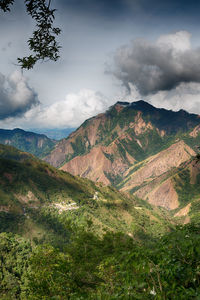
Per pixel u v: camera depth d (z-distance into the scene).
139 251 5.02
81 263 18.39
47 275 14.87
